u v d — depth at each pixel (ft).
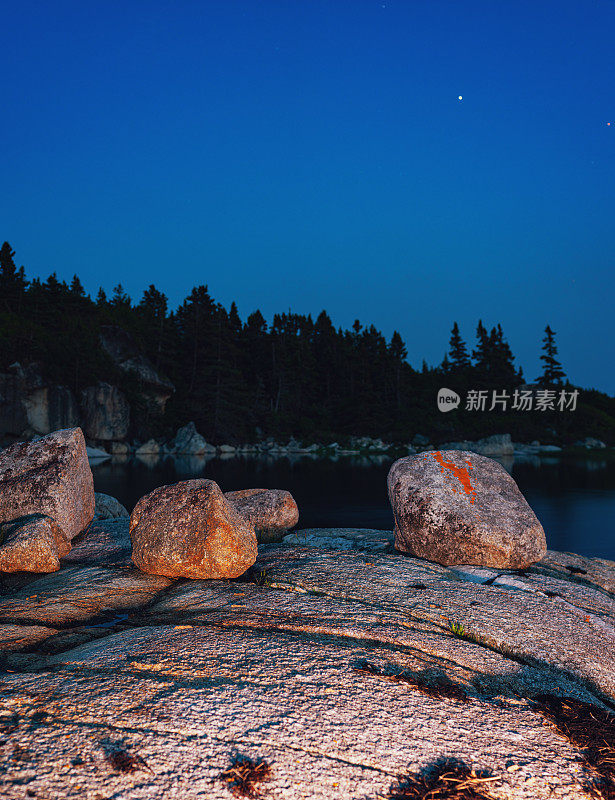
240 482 119.65
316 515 73.15
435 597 21.85
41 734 11.00
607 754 11.84
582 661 17.38
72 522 35.35
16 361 215.72
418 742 11.52
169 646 15.90
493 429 286.87
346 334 373.40
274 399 330.95
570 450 266.98
